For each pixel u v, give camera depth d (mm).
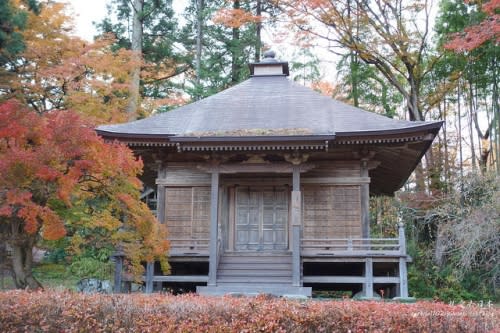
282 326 8016
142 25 34906
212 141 17719
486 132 35688
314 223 20047
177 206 20656
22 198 11547
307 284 20500
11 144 12359
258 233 20406
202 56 38250
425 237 25812
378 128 18844
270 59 25562
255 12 37188
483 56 30750
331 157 20188
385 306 8484
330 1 30531
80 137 12359
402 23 32719
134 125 20344
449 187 25078
